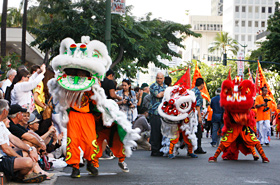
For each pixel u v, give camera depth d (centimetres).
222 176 785
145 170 867
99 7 2600
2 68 2044
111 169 883
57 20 2620
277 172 849
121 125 762
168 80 1234
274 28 4138
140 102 1541
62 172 848
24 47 2922
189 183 701
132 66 3403
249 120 1019
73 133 734
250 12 11831
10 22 4822
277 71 4281
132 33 2708
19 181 697
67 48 735
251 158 1134
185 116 1112
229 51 10431
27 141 771
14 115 761
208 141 1956
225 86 1001
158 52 2905
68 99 731
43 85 1001
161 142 1211
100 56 745
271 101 1786
